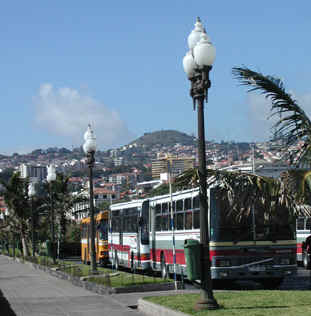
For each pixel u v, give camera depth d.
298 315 12.53
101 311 16.28
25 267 45.69
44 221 58.94
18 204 59.44
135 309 16.77
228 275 21.42
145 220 29.73
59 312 16.36
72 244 66.06
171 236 25.94
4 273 37.72
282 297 15.93
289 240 21.98
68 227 63.22
